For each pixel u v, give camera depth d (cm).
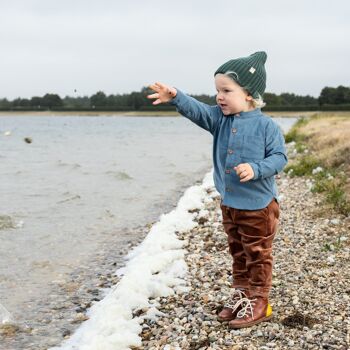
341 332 407
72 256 741
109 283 616
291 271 565
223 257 650
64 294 583
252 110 411
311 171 1324
